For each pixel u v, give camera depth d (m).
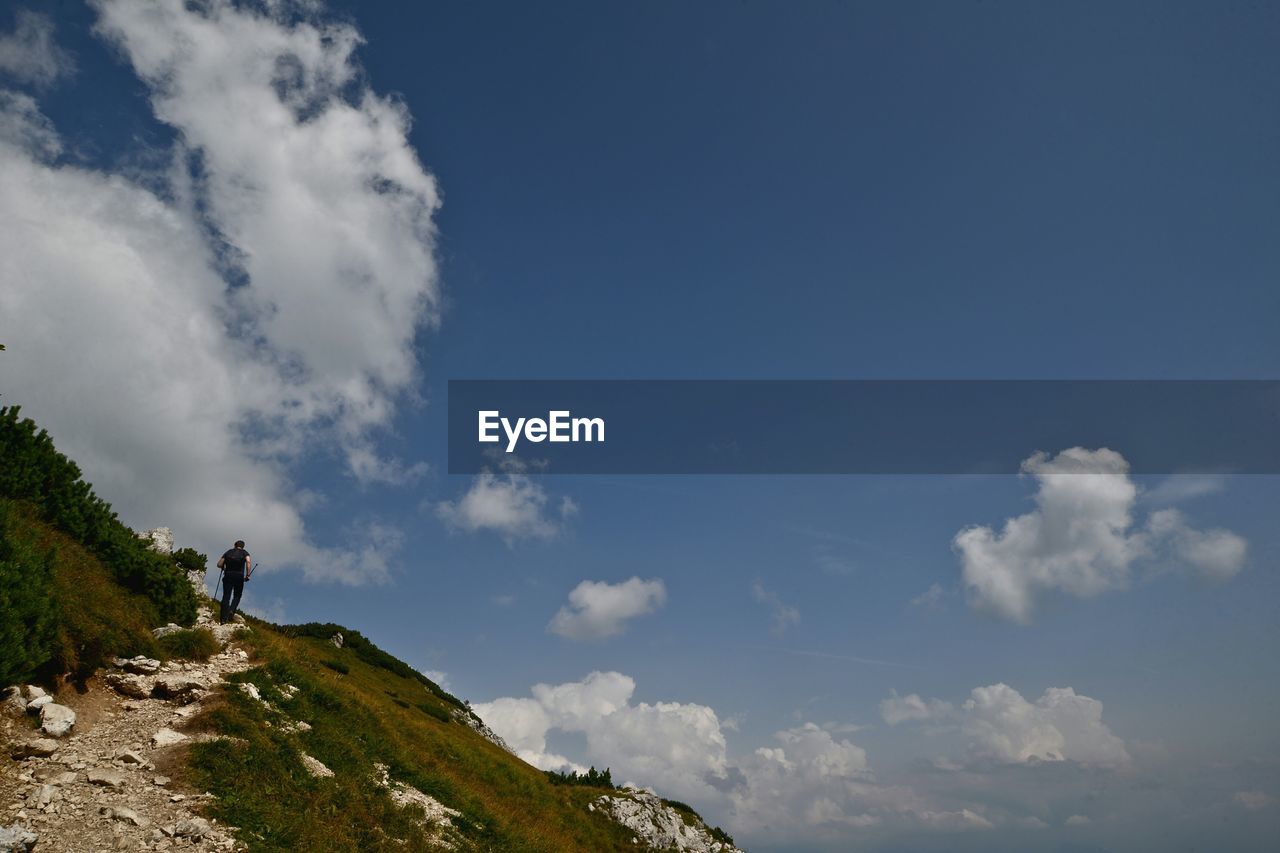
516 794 34.44
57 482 22.83
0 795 12.43
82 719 15.87
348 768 19.39
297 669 23.61
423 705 48.25
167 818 13.25
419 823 19.12
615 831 42.56
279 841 13.97
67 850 11.59
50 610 16.30
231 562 27.02
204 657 21.47
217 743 15.94
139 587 23.09
